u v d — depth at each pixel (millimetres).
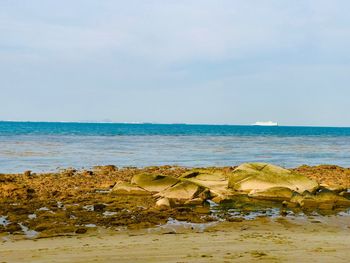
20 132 127188
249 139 103500
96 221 16969
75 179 30078
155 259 11133
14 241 13875
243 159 50062
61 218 17391
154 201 21609
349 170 37281
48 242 13680
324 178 32031
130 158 49656
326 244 13086
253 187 24219
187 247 12695
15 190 23094
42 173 34438
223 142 86875
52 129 165750
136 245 13070
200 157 51906
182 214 18516
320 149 70375
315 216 18781
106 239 14148
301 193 22766
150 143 79625
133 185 23828
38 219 17156
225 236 14594
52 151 57312
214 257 11258
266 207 20812
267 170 25469
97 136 107875
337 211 19969
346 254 11586
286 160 50188
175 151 60844
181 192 22203
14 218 17297
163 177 24172
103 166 39250
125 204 20734
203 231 15672
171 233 15234
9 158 47188
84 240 13984
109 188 26484
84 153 55250
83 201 21516
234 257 11242
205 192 22609
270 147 73062
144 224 16547
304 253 11695
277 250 12141
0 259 11289
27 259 11281
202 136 118375
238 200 22453
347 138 121062
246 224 17031
